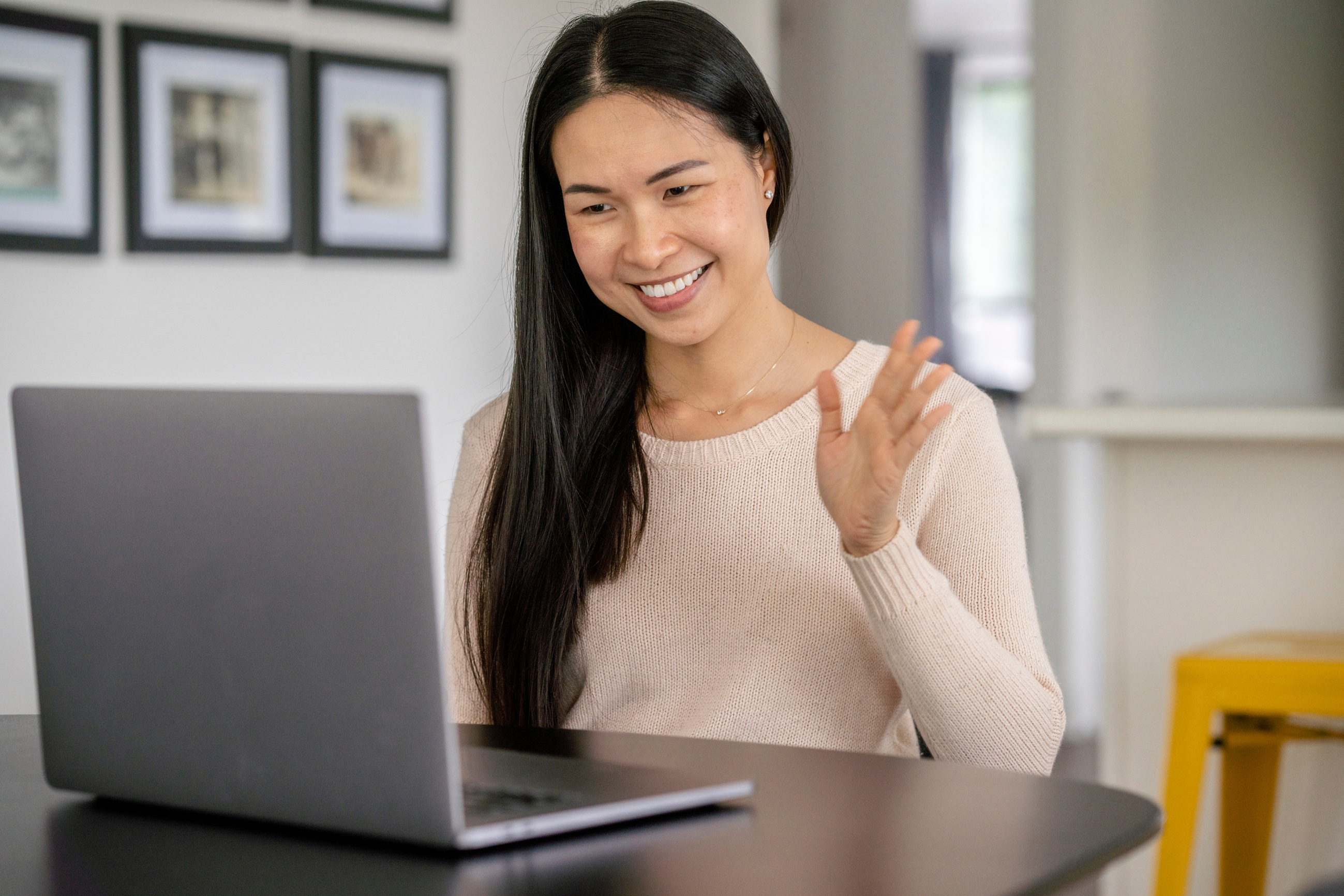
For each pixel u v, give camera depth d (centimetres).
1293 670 204
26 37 296
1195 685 210
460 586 162
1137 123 412
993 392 742
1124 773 263
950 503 146
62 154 303
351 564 87
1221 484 255
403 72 356
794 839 90
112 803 105
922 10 897
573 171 138
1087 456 422
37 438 101
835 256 557
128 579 98
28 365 302
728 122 138
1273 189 430
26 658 304
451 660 160
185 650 96
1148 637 260
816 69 555
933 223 965
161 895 84
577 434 153
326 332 348
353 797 89
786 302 450
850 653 150
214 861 89
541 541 151
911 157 539
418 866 86
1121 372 414
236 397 91
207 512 93
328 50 342
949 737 127
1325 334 443
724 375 155
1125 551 261
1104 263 412
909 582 122
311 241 342
